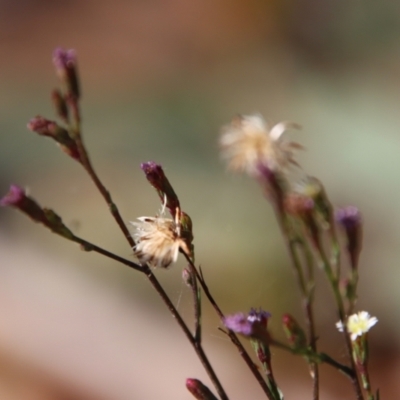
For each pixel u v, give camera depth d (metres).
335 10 1.41
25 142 1.25
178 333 0.82
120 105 1.34
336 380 0.78
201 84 1.40
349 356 0.42
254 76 1.40
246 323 0.41
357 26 1.37
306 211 0.41
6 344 0.78
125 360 0.78
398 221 1.01
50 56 1.56
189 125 1.25
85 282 0.90
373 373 0.85
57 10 1.71
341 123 1.20
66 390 0.75
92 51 1.57
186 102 1.32
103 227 1.01
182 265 0.89
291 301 0.88
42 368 0.77
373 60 1.31
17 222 1.03
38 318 0.82
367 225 1.04
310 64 1.38
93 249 0.42
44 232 1.00
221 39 1.52
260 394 0.73
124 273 0.92
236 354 0.78
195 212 1.06
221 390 0.42
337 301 0.42
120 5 1.68
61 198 1.11
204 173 1.13
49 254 0.96
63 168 1.18
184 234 0.42
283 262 0.94
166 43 1.57
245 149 0.45
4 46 1.62
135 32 1.60
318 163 1.15
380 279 0.95
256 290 0.90
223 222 1.03
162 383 0.75
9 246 0.96
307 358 0.42
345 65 1.34
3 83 1.47
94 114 1.32
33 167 1.19
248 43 1.48
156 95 1.37
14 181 1.17
